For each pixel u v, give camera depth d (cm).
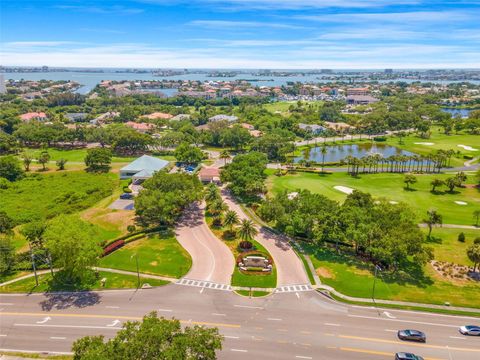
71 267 6694
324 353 5309
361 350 5381
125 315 6150
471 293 6812
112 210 10794
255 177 11512
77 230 6869
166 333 4238
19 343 5491
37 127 19850
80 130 19438
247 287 7006
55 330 5775
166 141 18612
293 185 13175
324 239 8644
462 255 8206
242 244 8588
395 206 9081
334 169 15662
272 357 5212
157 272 7475
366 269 7631
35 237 7719
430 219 8938
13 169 13512
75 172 14700
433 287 7000
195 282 7150
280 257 8138
